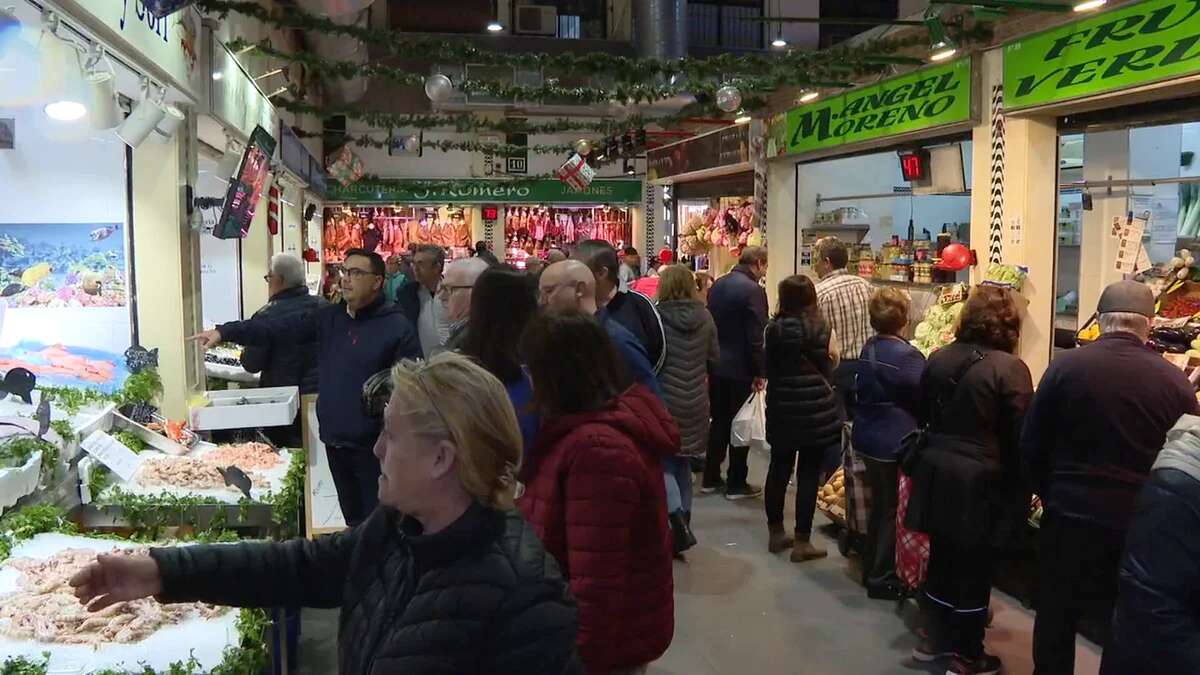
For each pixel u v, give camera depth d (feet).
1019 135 18.62
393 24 52.37
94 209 15.55
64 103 12.64
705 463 21.85
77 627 7.57
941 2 16.61
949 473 11.93
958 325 12.63
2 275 15.34
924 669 12.82
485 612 4.58
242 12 17.17
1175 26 14.69
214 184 25.67
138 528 10.92
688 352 17.25
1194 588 6.43
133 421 13.52
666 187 43.83
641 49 41.22
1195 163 16.67
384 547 5.13
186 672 6.93
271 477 12.25
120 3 11.48
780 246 29.76
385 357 13.88
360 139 46.93
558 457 7.22
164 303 15.84
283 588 5.48
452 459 4.71
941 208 26.63
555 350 7.43
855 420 15.15
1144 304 10.34
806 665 12.94
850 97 24.71
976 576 12.17
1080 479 10.30
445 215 52.90
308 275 40.37
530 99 31.14
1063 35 17.11
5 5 9.90
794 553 16.94
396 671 4.52
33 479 9.94
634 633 7.50
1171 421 9.96
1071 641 10.66
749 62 24.31
